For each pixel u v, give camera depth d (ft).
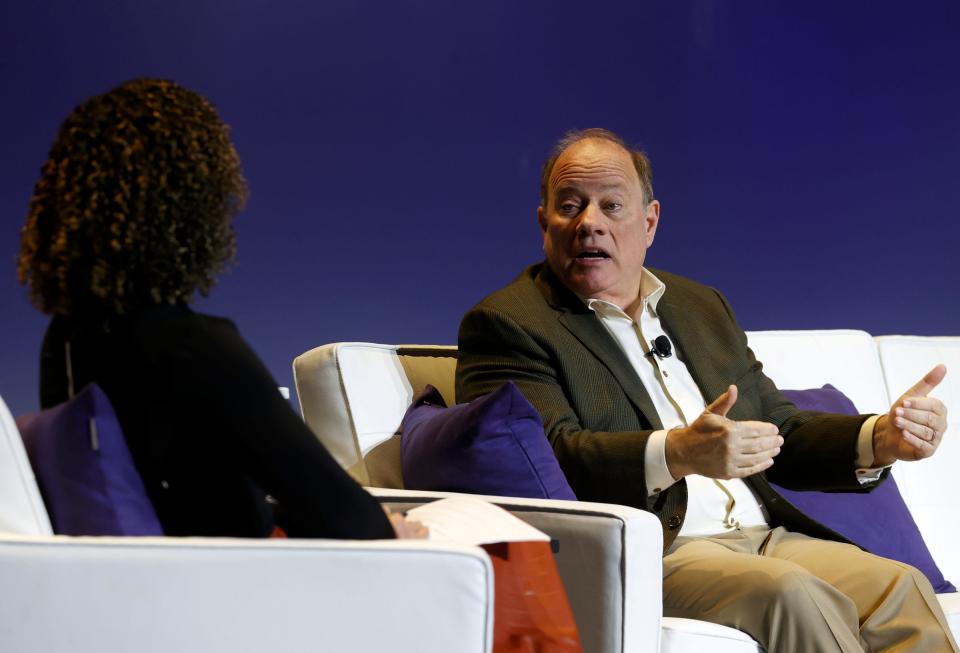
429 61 55.83
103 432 12.50
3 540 11.73
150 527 12.73
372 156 55.36
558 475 18.94
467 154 56.24
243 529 12.76
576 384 21.72
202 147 13.20
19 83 51.26
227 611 11.87
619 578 16.15
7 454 12.60
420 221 55.83
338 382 21.76
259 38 54.03
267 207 54.13
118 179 12.71
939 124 54.70
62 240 12.66
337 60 54.95
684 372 23.56
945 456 27.40
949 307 54.90
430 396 22.25
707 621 18.79
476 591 12.33
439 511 15.19
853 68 55.11
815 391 26.00
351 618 12.07
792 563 18.76
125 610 11.71
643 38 56.49
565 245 23.17
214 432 12.32
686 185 56.13
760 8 55.57
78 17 51.98
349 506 12.52
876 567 20.16
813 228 55.42
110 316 12.87
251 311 53.93
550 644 14.37
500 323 22.30
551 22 56.49
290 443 12.30
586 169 23.34
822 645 17.80
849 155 55.16
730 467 18.85
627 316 23.21
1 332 50.49
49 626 11.64
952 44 54.60
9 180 51.06
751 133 55.93
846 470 22.43
